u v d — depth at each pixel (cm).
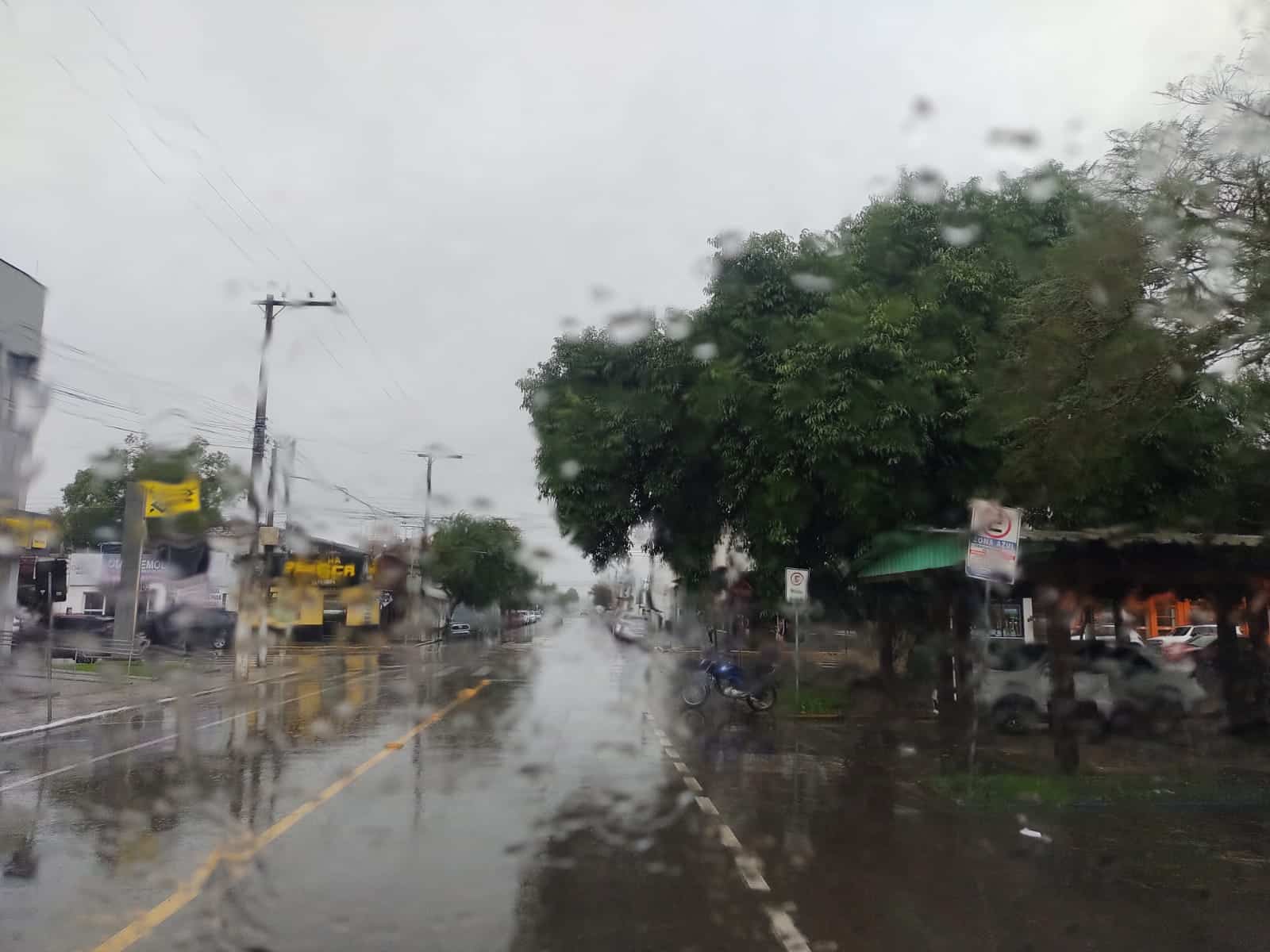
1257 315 1055
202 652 3594
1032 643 1839
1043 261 1586
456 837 873
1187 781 1226
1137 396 1150
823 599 2431
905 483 1850
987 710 1748
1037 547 1275
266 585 3162
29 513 2342
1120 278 1095
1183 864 846
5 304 2191
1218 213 1078
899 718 2002
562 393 2342
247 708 1970
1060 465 1295
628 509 2291
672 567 2683
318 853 812
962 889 759
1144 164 1109
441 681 2659
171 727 1672
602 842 873
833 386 1783
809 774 1285
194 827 903
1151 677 1753
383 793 1066
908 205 1992
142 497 2925
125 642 2894
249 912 658
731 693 2028
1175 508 1752
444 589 5975
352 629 5119
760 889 741
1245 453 1666
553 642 5825
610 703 2095
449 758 1310
